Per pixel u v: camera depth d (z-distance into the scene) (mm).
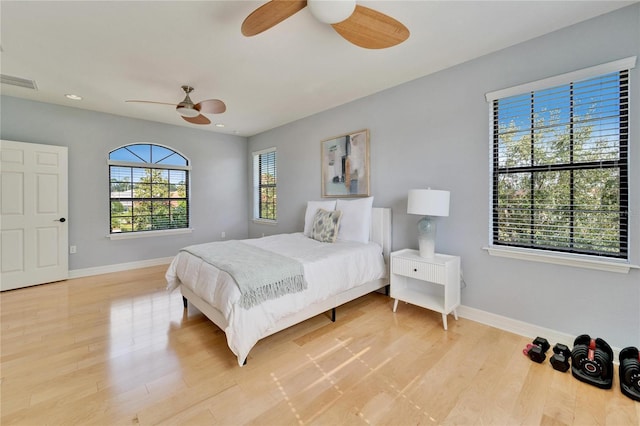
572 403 1569
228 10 1881
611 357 1793
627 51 1856
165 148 4836
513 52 2334
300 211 4590
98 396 1628
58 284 3682
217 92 3352
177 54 2455
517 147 2377
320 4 1500
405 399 1612
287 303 2117
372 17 1619
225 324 2016
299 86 3184
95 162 4125
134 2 1795
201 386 1726
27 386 1707
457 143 2689
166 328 2484
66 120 3881
